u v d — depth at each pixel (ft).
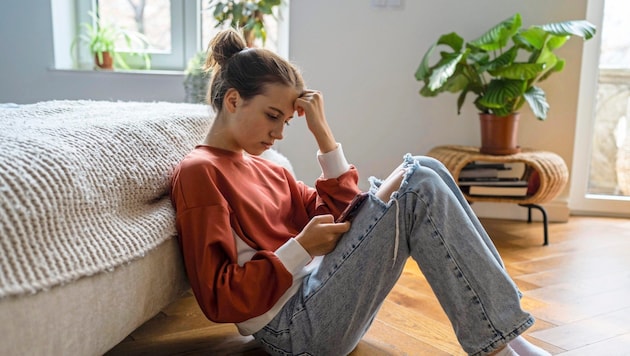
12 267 2.53
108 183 3.39
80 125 3.74
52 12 9.46
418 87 9.25
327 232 3.72
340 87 9.33
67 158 3.09
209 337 4.58
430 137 9.38
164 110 5.22
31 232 2.68
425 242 3.55
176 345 4.42
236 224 3.80
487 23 9.00
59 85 9.67
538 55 7.97
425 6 9.03
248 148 3.98
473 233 3.55
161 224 3.65
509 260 7.06
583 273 6.57
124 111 4.97
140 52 9.93
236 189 3.86
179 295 3.98
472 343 3.52
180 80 9.55
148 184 3.80
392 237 3.60
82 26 10.05
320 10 9.14
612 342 4.67
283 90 3.89
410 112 9.34
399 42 9.15
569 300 5.67
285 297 3.87
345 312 3.67
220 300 3.46
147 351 4.30
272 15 9.09
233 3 8.84
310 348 3.76
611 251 7.54
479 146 9.33
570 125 9.11
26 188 2.72
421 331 4.81
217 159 3.95
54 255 2.76
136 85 9.62
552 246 7.75
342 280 3.65
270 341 3.87
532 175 8.32
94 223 3.18
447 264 3.51
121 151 3.67
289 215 4.38
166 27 10.01
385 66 9.23
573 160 9.48
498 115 8.04
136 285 3.36
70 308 2.80
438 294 3.61
